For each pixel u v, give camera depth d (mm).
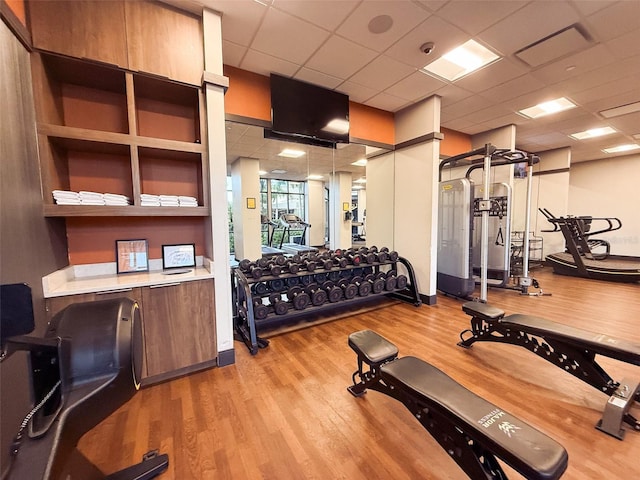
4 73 1473
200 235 2773
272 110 3129
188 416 1810
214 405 1917
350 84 3412
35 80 1812
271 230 5312
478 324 2650
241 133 3842
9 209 1449
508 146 4914
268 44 2631
